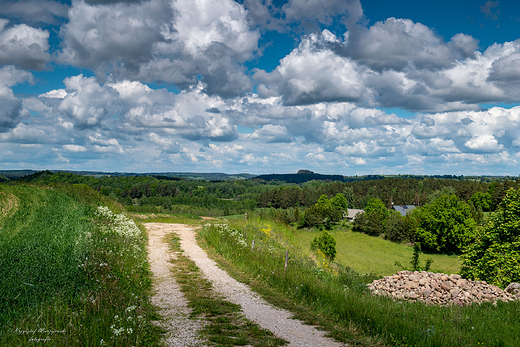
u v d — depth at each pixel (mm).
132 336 5887
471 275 23344
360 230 84250
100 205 23234
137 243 16469
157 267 13258
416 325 7555
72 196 23062
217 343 6215
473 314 8922
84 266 9359
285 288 10969
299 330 7324
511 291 11492
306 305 9445
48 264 9344
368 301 9539
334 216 94125
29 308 6445
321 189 159375
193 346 5961
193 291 10219
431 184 157750
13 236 12258
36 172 49375
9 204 17609
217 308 8633
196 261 14812
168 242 19594
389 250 65000
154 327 6770
